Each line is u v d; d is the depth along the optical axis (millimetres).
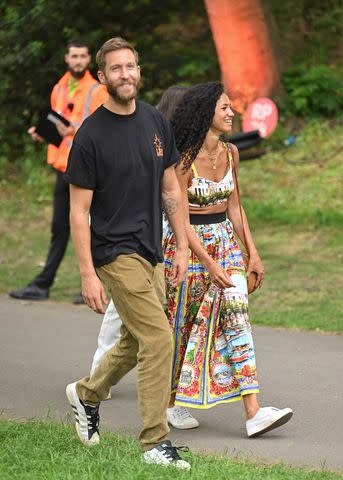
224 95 10953
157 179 9562
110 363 9844
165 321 9438
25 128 28484
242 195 24000
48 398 12320
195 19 30859
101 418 11531
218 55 27172
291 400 12141
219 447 10477
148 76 29344
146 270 9562
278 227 21875
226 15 26703
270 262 19719
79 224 9422
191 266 10984
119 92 9266
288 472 9344
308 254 20125
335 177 24484
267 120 21500
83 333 15734
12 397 12359
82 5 28766
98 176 9398
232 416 11711
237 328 10914
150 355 9320
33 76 28109
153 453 9273
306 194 23688
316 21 31422
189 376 10914
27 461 9250
